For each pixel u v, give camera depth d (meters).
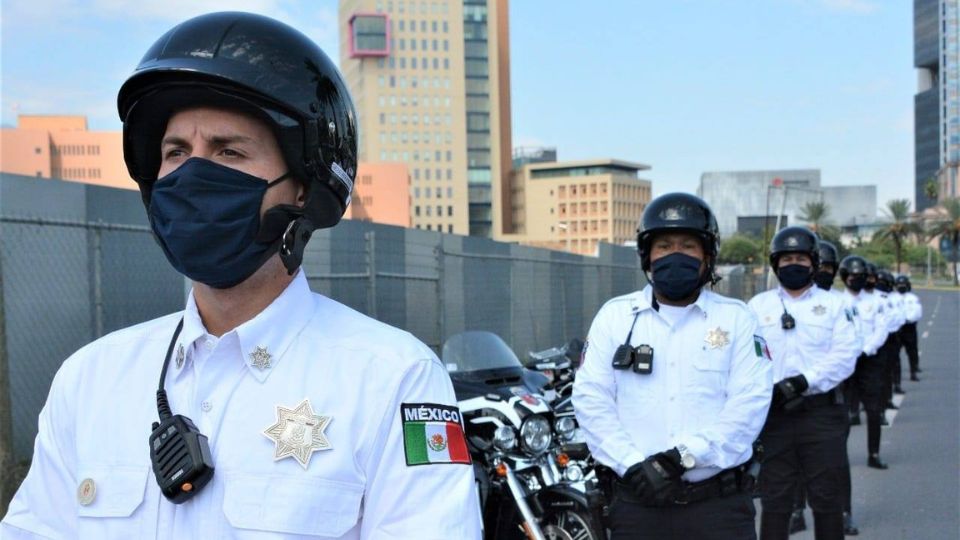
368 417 1.27
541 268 14.27
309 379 1.28
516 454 4.48
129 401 1.34
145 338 1.43
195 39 1.33
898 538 5.69
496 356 5.54
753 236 99.88
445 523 1.25
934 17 185.12
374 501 1.26
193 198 1.27
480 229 142.62
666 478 3.16
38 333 6.34
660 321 3.45
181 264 1.30
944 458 8.19
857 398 9.98
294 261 1.35
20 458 6.06
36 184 6.38
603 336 3.54
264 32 1.37
